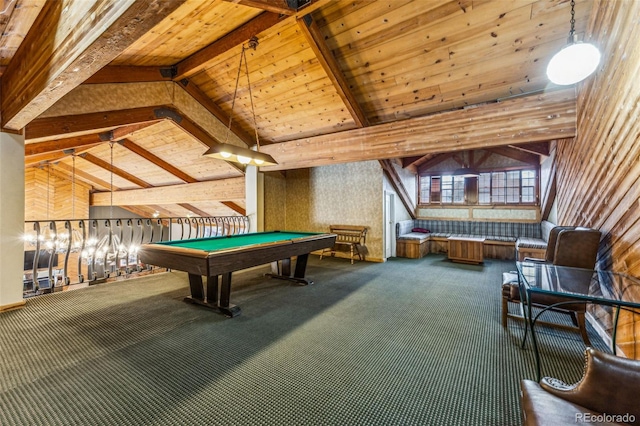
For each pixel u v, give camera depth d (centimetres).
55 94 238
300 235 484
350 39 376
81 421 164
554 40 312
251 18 362
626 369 113
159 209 1096
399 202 760
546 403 117
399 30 351
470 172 646
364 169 670
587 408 114
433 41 351
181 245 350
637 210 213
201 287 360
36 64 239
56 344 256
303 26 346
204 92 541
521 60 340
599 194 284
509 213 723
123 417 167
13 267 339
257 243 362
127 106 441
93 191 1029
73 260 902
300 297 392
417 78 402
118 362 227
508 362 230
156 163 748
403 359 234
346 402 182
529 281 219
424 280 485
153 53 412
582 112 314
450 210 800
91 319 312
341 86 420
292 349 250
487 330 290
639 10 180
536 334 280
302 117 534
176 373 213
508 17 307
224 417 168
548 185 570
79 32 175
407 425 162
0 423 162
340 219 709
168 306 354
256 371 216
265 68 450
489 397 187
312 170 749
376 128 486
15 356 235
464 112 407
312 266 601
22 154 344
